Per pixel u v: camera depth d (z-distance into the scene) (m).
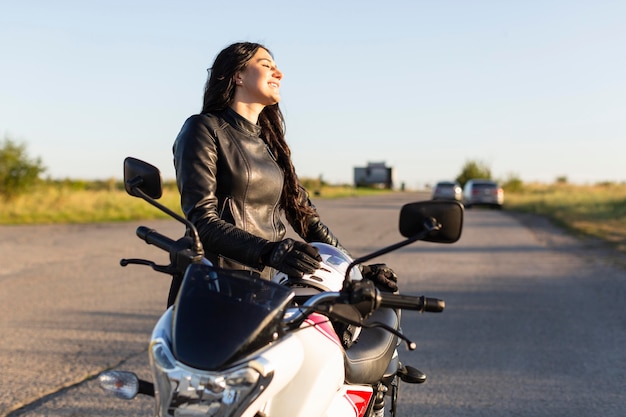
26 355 6.56
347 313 2.73
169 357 2.31
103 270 12.27
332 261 3.15
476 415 5.12
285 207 3.85
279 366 2.34
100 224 22.31
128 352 6.70
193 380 2.25
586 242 17.59
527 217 29.27
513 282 11.06
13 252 14.64
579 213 29.50
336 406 2.85
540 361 6.51
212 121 3.38
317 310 2.57
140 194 2.88
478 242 17.86
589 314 8.56
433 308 2.71
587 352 6.82
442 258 14.33
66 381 5.79
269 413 2.46
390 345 3.34
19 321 8.04
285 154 3.79
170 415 2.29
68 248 15.52
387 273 3.64
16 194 29.06
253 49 3.55
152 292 10.03
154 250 15.36
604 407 5.30
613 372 6.18
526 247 16.55
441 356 6.68
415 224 2.84
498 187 37.53
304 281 2.93
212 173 3.29
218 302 2.41
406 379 4.03
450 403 5.38
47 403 5.26
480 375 6.09
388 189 88.56
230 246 2.97
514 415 5.12
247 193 3.39
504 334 7.54
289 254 2.87
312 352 2.61
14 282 10.90
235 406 2.24
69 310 8.69
